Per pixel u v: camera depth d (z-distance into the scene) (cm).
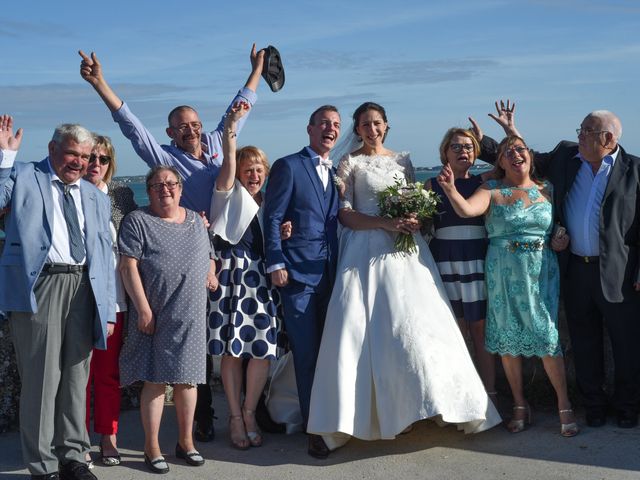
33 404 457
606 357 593
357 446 532
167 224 502
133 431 575
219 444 548
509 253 544
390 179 566
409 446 526
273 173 554
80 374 473
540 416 577
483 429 524
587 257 546
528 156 552
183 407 506
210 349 531
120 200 548
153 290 491
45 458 459
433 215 570
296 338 545
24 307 450
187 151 581
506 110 624
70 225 465
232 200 538
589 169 546
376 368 519
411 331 517
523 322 543
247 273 542
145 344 493
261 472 492
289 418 574
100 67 552
